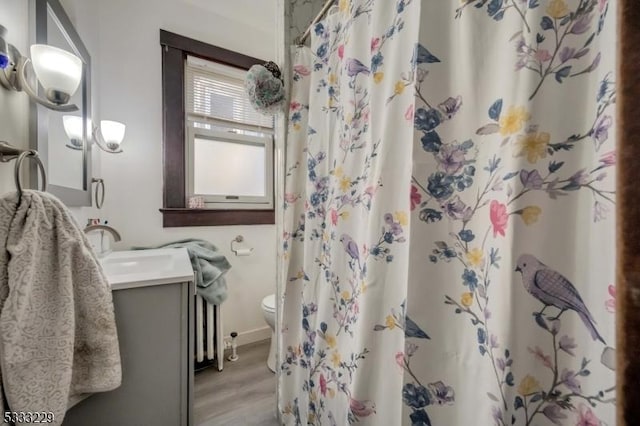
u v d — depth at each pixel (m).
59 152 1.04
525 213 0.44
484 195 0.51
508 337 0.45
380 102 0.71
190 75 1.89
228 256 2.00
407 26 0.64
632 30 0.28
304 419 1.07
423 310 0.57
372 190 0.71
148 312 0.94
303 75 1.19
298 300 1.19
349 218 0.86
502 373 0.45
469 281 0.53
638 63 0.27
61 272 0.69
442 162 0.56
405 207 0.64
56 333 0.66
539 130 0.44
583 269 0.40
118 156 1.65
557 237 0.42
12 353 0.57
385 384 0.67
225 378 1.65
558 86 0.43
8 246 0.59
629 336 0.27
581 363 0.40
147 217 1.74
